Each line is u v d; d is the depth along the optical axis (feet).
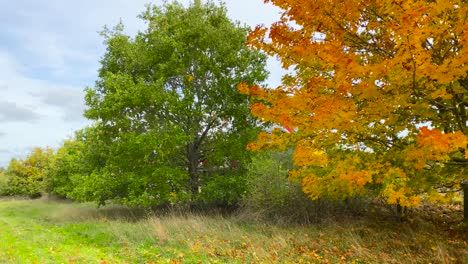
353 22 15.78
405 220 31.96
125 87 43.29
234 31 45.80
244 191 40.52
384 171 16.22
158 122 44.01
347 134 16.92
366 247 25.41
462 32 13.58
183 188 44.16
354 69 13.43
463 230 28.07
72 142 83.25
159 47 45.68
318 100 15.02
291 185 34.99
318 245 26.89
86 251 26.84
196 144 47.06
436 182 18.01
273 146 18.67
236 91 43.42
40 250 25.32
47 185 83.66
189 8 47.50
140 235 32.45
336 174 17.33
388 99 14.73
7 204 79.92
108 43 48.55
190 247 27.71
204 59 43.96
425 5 12.50
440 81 12.82
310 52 15.35
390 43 16.43
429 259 22.40
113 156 44.34
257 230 32.42
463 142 11.71
